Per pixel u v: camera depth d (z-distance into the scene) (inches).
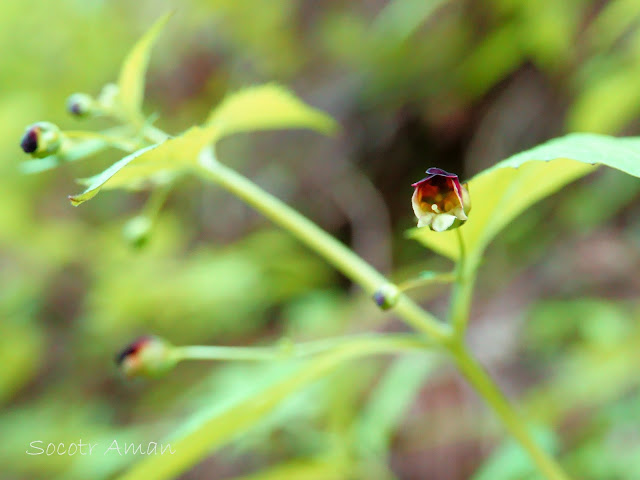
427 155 22.6
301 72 26.5
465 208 7.6
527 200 8.6
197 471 15.1
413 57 22.2
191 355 9.1
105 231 24.3
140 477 8.7
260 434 11.4
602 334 14.1
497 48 19.6
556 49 18.3
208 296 19.4
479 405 14.5
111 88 9.1
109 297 19.9
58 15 26.4
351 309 19.9
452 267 20.0
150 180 9.5
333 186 23.4
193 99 28.8
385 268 21.7
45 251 23.0
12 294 22.6
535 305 16.8
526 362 15.2
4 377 21.0
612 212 18.1
